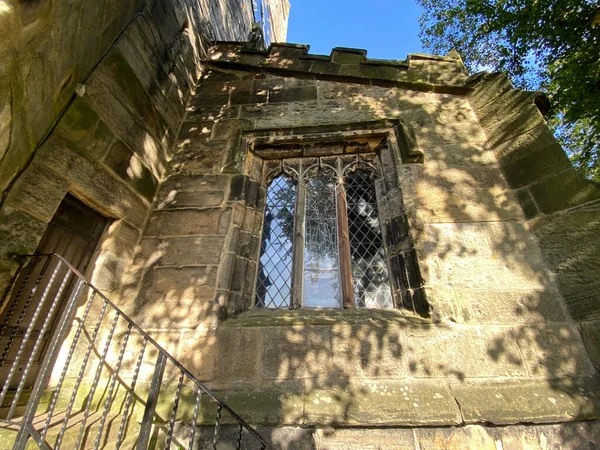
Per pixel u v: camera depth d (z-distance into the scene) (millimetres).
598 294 2887
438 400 2602
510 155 3982
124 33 3791
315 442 2512
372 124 4555
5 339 2506
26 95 2225
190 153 4602
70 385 2832
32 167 2576
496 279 3229
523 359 2801
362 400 2646
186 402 2773
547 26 6859
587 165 8469
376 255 3848
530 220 3510
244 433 2580
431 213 3691
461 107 4762
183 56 5301
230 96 5391
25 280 2500
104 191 3295
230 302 3395
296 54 5805
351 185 4473
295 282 3652
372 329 3051
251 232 3949
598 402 2494
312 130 4586
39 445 1881
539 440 2430
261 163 4633
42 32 2178
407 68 5348
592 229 3145
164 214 3982
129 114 3789
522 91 4352
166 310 3311
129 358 3062
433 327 3025
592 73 6125
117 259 3434
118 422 2617
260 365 2938
